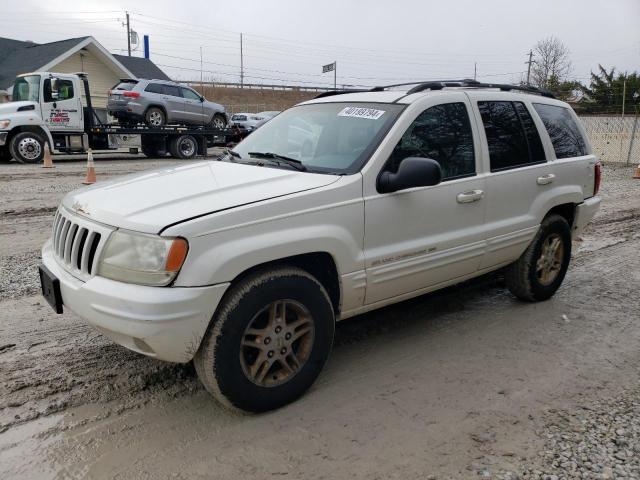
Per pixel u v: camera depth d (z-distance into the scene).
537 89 5.44
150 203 3.18
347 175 3.62
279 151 4.27
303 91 69.69
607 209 10.69
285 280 3.27
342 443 3.09
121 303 2.89
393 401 3.55
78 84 17.92
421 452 3.02
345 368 3.98
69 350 4.11
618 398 3.62
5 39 32.16
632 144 21.75
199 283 2.92
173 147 20.70
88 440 3.07
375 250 3.71
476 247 4.36
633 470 2.88
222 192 3.32
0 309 4.85
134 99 19.50
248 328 3.18
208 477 2.80
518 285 5.17
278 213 3.22
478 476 2.83
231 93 65.31
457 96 4.38
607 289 5.81
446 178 4.16
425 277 4.08
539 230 5.02
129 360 3.97
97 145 19.12
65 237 3.45
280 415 3.36
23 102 16.84
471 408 3.48
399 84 4.72
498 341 4.48
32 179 12.77
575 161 5.37
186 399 3.51
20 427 3.17
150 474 2.81
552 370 4.00
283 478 2.80
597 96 47.44
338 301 3.67
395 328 4.71
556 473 2.85
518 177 4.68
